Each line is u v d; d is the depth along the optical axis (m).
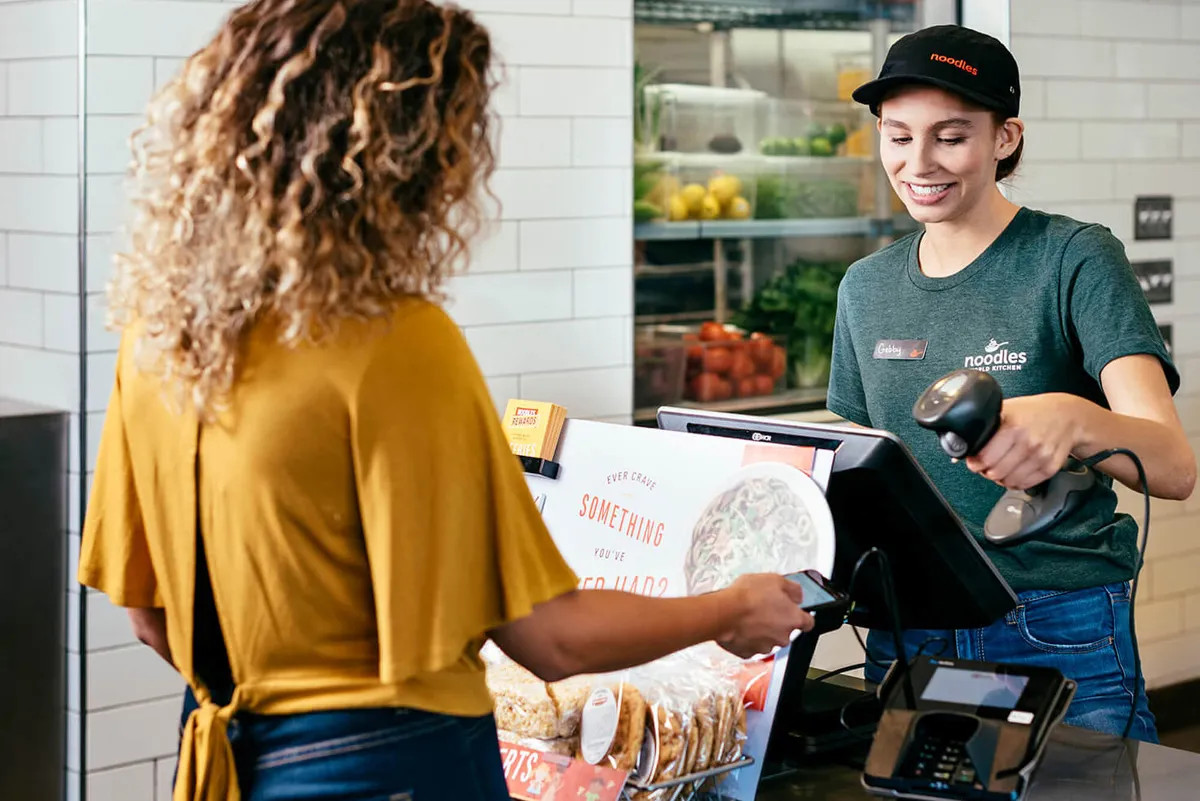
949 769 1.24
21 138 3.02
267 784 1.16
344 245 1.09
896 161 1.89
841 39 4.16
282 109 1.08
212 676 1.22
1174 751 1.44
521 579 1.16
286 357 1.12
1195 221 4.03
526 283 3.45
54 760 3.01
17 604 2.93
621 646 1.21
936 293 1.96
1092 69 3.82
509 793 1.36
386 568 1.09
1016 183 3.72
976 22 3.90
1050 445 1.36
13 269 3.08
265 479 1.11
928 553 1.49
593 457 1.68
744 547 1.52
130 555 1.31
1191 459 1.57
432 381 1.11
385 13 1.11
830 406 2.18
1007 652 1.86
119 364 1.28
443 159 1.13
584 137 3.50
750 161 4.00
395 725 1.15
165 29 2.94
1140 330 1.74
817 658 3.82
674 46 3.84
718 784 1.45
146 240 1.16
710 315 3.97
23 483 2.90
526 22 3.38
